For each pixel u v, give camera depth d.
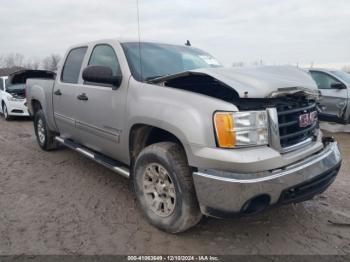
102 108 3.95
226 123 2.65
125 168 3.89
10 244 3.03
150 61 3.89
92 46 4.48
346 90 8.02
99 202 3.97
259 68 3.30
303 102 3.23
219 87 3.14
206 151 2.70
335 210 3.81
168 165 3.02
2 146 6.89
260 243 3.10
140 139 3.56
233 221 3.49
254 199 2.63
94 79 3.61
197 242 3.10
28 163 5.59
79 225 3.39
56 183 4.62
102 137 4.08
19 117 12.04
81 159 5.80
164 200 3.22
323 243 3.10
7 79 11.91
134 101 3.43
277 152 2.78
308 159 3.02
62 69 5.19
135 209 3.78
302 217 3.62
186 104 2.91
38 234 3.21
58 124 5.38
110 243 3.07
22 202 3.95
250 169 2.61
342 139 7.83
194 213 2.97
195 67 4.19
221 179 2.63
